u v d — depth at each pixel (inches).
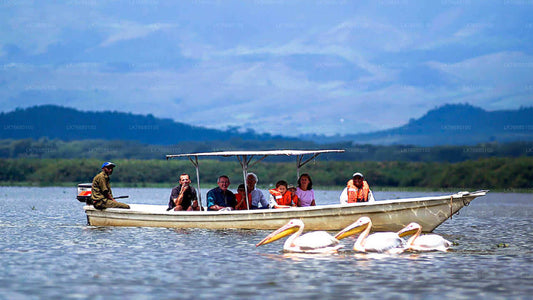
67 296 606.5
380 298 607.5
